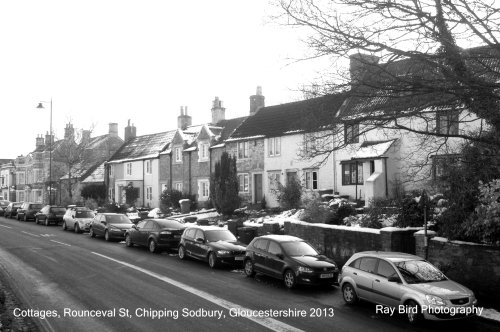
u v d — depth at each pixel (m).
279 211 30.58
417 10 9.49
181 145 45.97
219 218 31.30
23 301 11.88
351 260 12.59
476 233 13.42
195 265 18.39
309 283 13.73
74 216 32.31
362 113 11.20
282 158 34.66
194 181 43.94
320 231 18.64
